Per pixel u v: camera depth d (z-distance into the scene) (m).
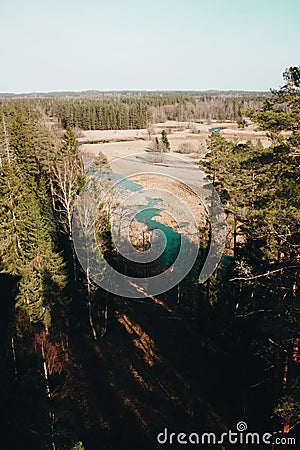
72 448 12.42
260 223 13.30
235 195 18.88
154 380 19.05
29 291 19.41
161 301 26.72
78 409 16.83
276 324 11.70
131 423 16.36
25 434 11.51
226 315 20.36
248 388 17.64
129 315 25.11
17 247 21.25
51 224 26.56
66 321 21.77
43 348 16.84
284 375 12.40
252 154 13.12
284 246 12.11
